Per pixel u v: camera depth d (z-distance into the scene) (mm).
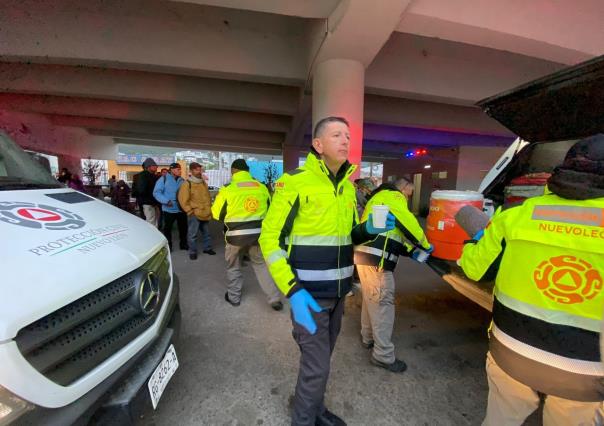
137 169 50531
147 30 6637
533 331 1219
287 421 2037
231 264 3746
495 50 7773
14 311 1062
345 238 1753
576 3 5449
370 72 7770
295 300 1537
